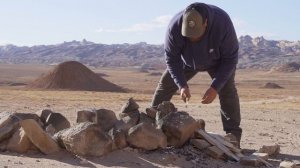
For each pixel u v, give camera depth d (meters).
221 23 5.27
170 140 5.49
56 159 4.93
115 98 18.23
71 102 14.84
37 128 5.09
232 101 6.18
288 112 13.70
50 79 28.33
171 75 5.54
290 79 74.12
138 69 111.94
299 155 6.20
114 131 5.29
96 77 29.88
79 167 4.70
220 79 5.40
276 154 6.12
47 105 13.17
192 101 18.19
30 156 5.02
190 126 5.52
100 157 4.97
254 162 5.25
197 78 66.69
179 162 5.08
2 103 13.34
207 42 5.32
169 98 6.24
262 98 25.22
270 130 9.12
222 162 5.30
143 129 5.23
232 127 6.27
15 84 38.44
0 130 5.30
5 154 5.08
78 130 5.00
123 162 4.89
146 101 17.59
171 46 5.45
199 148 5.46
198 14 5.06
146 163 4.93
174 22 5.37
